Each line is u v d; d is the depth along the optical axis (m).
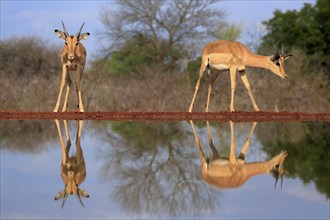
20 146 18.98
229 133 22.92
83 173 14.13
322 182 12.30
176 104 36.94
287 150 17.94
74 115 29.33
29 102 35.41
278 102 36.69
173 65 62.81
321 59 51.41
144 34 63.81
